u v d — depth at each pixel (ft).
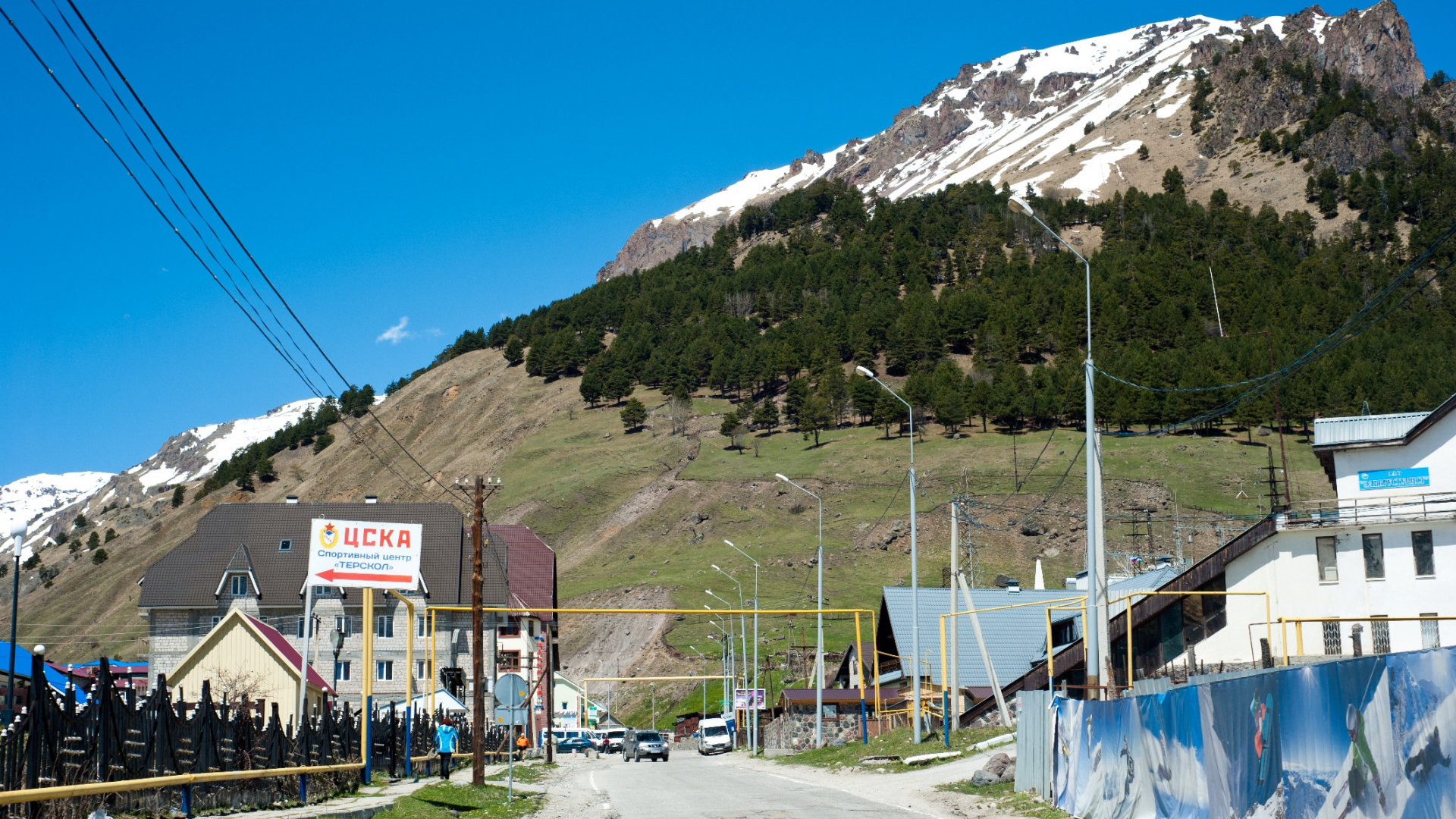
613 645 414.21
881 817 69.46
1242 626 152.35
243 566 247.09
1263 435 531.50
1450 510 144.25
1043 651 185.37
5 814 48.26
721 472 609.83
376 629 244.01
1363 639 143.84
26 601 654.94
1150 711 56.44
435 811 77.46
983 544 437.58
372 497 266.36
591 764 173.17
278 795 77.25
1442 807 31.78
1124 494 457.68
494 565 257.34
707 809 77.71
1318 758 38.63
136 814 58.80
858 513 507.30
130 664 246.88
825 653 336.70
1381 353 591.37
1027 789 80.02
